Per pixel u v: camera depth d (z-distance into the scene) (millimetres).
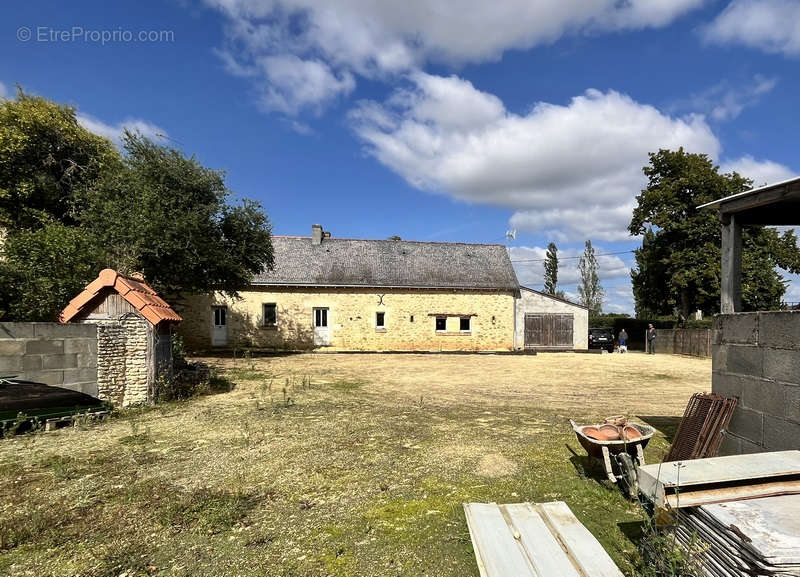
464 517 3438
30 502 3703
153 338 7555
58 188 16203
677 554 2299
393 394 9320
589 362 17484
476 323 22688
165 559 2850
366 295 21797
